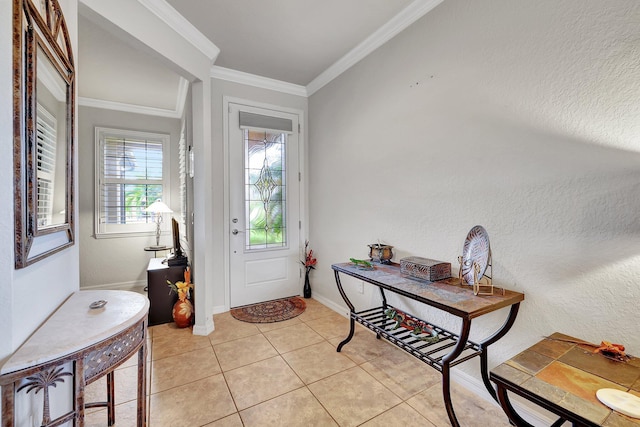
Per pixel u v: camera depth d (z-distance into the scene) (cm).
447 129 196
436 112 203
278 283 355
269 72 320
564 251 141
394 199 241
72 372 90
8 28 83
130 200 403
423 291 162
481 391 177
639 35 117
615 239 125
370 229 268
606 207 127
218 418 160
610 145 126
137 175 406
